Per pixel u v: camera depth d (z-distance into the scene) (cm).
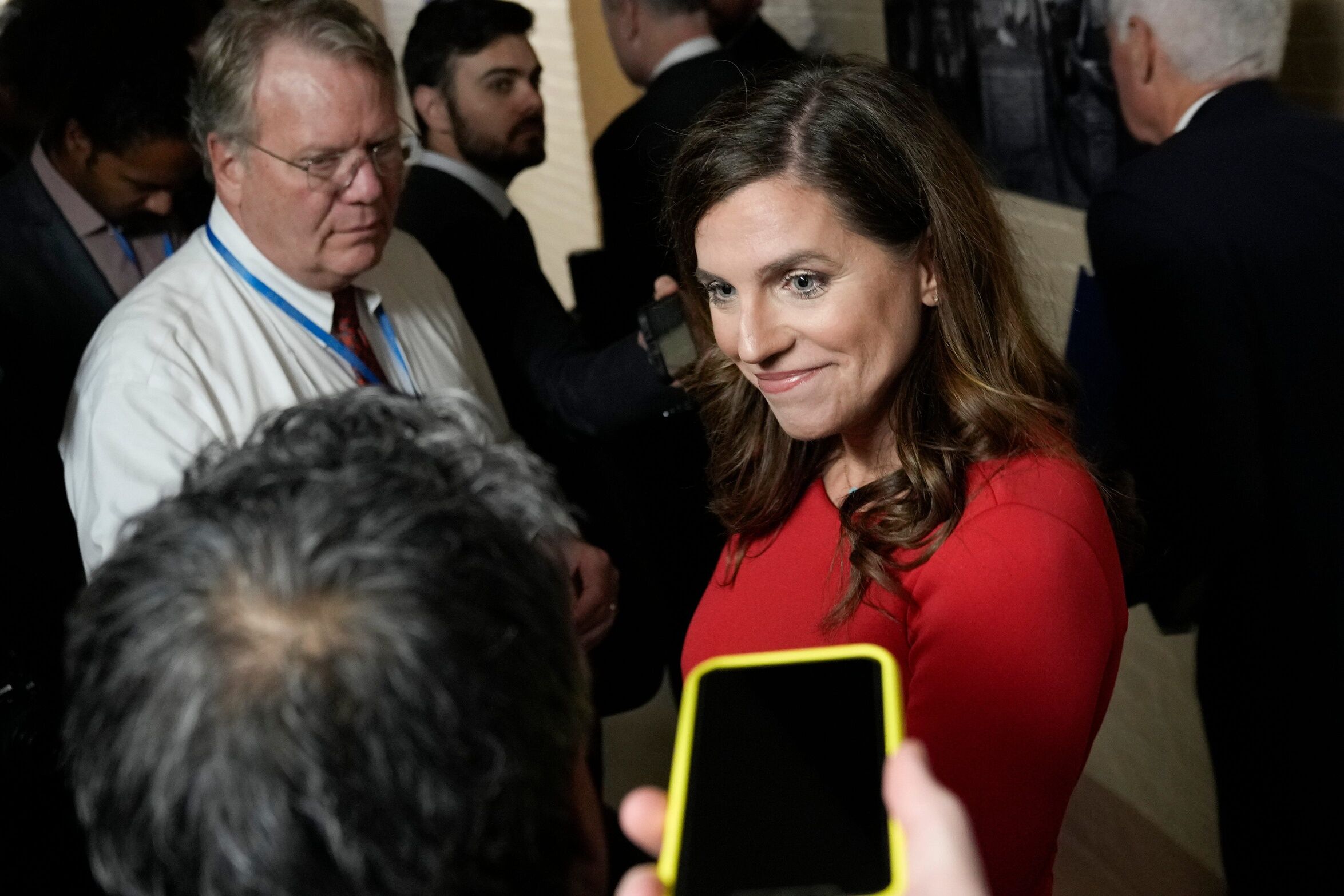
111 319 176
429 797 53
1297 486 176
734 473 150
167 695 54
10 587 192
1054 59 232
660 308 190
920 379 127
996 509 118
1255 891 210
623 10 277
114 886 58
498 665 56
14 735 150
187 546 58
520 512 68
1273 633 188
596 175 296
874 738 68
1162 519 185
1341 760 189
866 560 123
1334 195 165
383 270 205
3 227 221
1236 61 175
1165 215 176
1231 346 172
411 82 268
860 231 118
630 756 314
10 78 219
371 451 67
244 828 52
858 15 312
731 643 144
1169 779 259
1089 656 115
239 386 173
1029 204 254
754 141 117
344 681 53
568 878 62
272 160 169
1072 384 138
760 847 62
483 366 224
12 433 206
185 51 221
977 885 55
